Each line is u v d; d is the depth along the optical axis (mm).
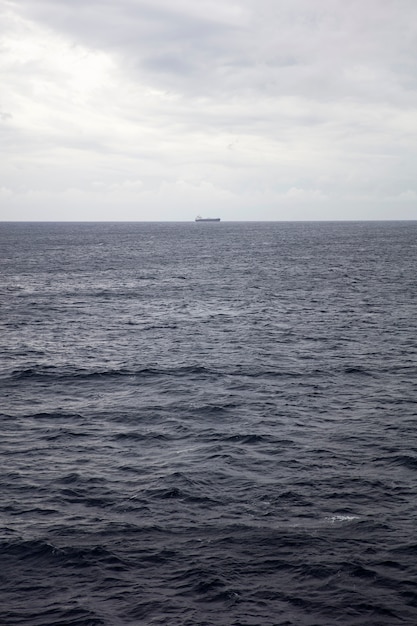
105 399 41844
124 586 20609
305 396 42156
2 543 23188
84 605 19656
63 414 38594
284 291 99500
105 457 31641
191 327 68688
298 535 23609
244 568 21547
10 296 94250
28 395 42844
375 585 20516
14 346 58594
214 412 38812
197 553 22484
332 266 144750
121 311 80438
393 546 22812
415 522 24609
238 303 86938
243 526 24359
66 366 50625
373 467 30031
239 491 27469
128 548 22875
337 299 89750
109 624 18750
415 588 20328
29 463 30844
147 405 40375
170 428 35938
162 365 51000
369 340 60688
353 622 18766
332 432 35000
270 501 26469
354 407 39656
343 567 21484
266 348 57375
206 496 27000
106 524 24656
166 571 21422
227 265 149500
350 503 26266
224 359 53062
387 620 18844
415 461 30625
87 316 76438
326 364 50938
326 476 29016
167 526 24453
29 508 26031
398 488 27672
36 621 18891
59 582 20875
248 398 41750
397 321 71250
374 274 125188
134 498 26859
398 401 40906
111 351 56500
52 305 85500
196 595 20109
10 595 20188
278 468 29984
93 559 22141
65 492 27531
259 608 19453
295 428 35719
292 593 20156
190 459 31250
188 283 111938
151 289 103562
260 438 34031
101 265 150875
